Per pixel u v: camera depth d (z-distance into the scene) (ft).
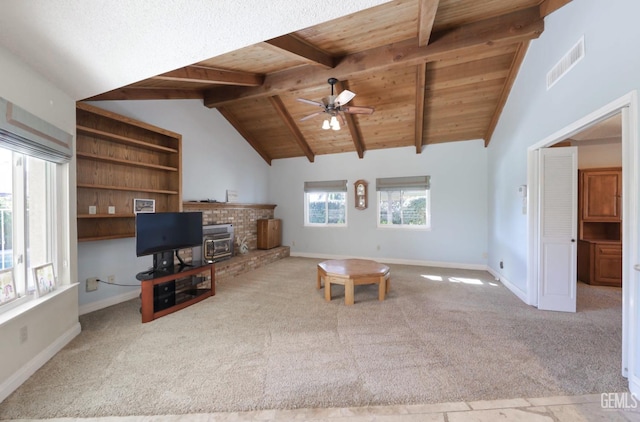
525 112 11.16
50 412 5.16
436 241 18.25
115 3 4.45
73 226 8.21
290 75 12.95
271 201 22.76
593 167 14.02
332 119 12.51
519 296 11.71
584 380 6.01
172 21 4.97
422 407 5.26
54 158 7.36
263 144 20.72
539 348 7.41
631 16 5.67
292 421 4.94
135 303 11.03
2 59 5.70
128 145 11.41
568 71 8.05
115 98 10.76
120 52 6.00
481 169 17.21
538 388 5.77
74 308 8.16
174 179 12.89
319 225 21.52
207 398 5.51
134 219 11.68
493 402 5.38
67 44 5.65
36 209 7.25
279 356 7.08
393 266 18.10
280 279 14.85
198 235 12.09
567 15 8.10
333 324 9.05
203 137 15.69
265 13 4.79
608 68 6.36
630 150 5.77
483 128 16.39
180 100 14.11
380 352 7.26
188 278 12.39
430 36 10.47
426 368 6.51
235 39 5.60
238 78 12.56
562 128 8.38
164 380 6.08
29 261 6.95
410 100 14.83
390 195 19.67
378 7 8.69
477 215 17.33
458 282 14.15
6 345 5.64
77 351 7.31
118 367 6.58
